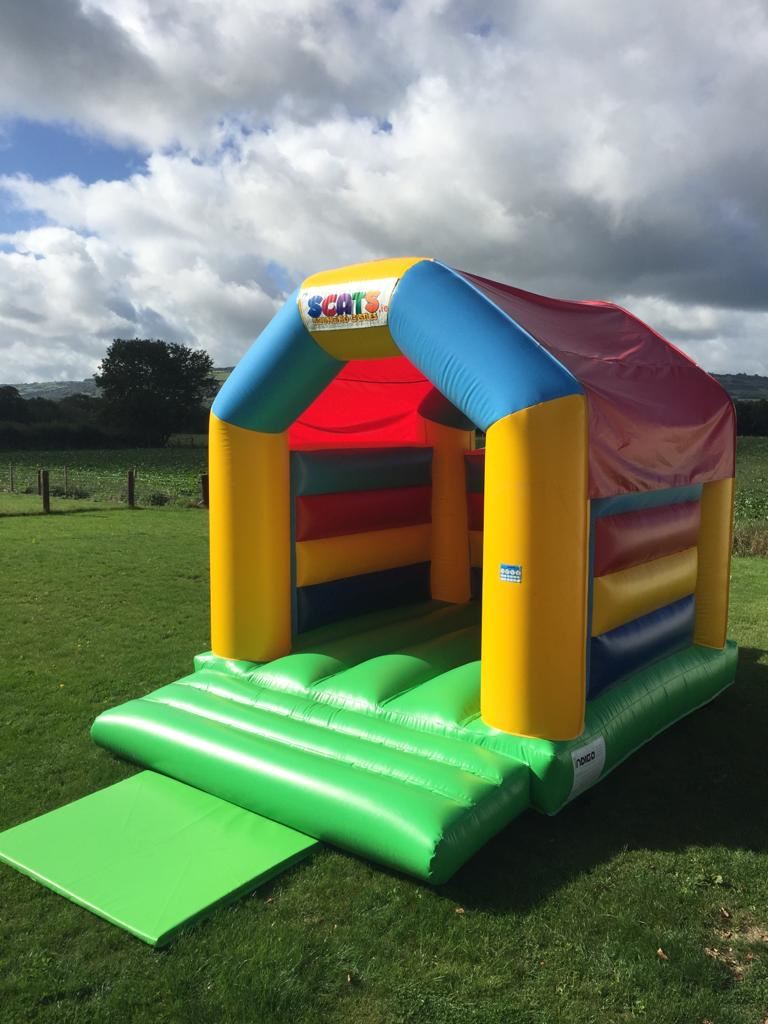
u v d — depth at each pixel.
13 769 4.97
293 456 5.96
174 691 5.51
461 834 3.73
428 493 7.33
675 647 5.90
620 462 4.58
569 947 3.32
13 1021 2.91
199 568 11.43
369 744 4.53
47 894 3.69
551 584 4.20
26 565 11.42
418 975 3.17
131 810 4.41
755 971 3.21
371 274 4.91
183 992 3.06
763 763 5.16
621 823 4.37
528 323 4.73
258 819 4.32
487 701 4.47
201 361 71.06
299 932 3.42
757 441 57.91
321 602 6.30
